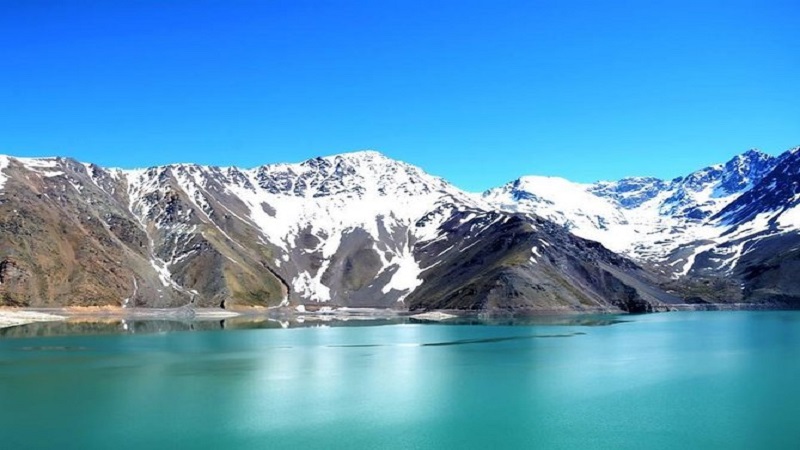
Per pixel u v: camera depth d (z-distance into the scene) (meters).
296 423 63.75
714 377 88.00
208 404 71.88
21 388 80.75
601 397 75.12
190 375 90.44
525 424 63.19
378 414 67.25
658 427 62.22
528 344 130.88
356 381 85.94
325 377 88.88
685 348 121.81
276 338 147.88
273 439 58.34
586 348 122.69
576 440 58.00
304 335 157.00
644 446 56.41
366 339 145.12
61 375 90.25
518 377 88.62
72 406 70.81
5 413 67.56
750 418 65.31
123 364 100.94
